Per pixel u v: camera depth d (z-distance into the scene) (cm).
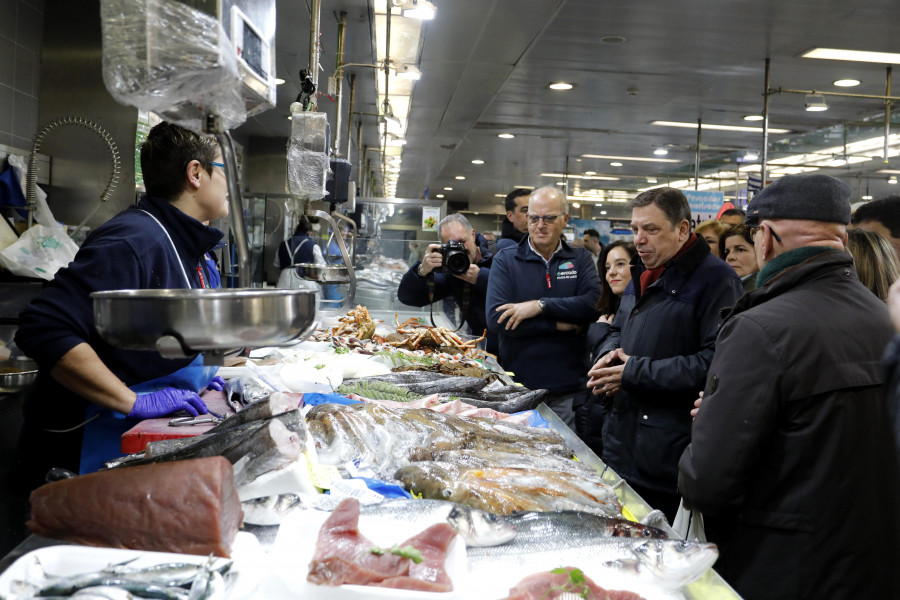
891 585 178
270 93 144
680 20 598
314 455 164
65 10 462
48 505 122
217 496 118
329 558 111
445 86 853
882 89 798
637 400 283
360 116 952
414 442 190
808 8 559
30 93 459
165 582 110
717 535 195
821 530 175
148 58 113
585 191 1602
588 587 115
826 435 174
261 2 138
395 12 487
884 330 181
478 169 1561
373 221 613
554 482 166
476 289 482
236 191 143
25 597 104
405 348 392
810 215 189
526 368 383
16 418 301
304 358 301
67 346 186
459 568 118
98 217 470
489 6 573
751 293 195
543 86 843
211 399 219
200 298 113
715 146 1173
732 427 179
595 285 388
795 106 889
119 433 192
